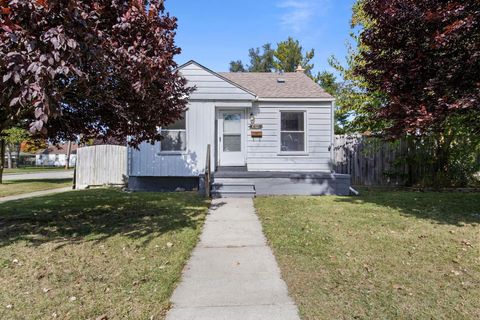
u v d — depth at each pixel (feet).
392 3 18.48
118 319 9.09
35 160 208.23
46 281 11.44
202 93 35.12
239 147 36.81
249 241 16.49
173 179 35.96
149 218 21.15
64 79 15.53
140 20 14.51
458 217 20.59
